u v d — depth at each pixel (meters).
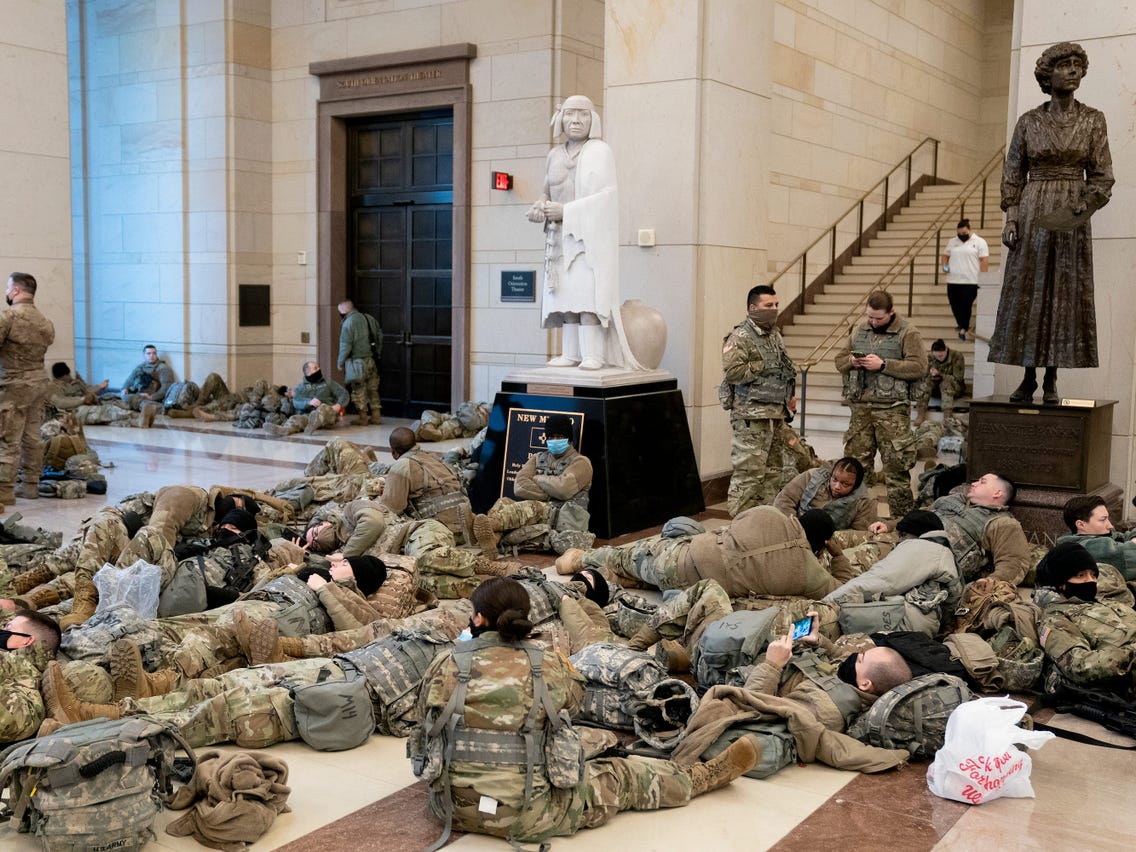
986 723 4.22
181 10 18.44
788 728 4.55
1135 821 4.09
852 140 18.34
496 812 3.72
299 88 18.28
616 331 9.80
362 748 4.73
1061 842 3.91
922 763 4.62
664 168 10.69
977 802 4.20
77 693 4.55
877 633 5.04
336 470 10.04
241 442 14.84
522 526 8.34
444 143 17.17
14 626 4.66
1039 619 5.67
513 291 16.28
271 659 5.06
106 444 14.43
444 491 8.16
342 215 18.23
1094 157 8.24
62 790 3.55
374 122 17.91
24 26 13.13
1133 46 8.91
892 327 9.00
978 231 18.78
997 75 23.66
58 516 9.76
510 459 9.52
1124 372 9.12
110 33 19.38
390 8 17.12
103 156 19.75
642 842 3.88
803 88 16.64
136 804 3.63
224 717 4.57
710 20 10.50
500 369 16.55
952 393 13.79
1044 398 8.61
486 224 16.47
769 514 6.14
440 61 16.52
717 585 5.80
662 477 9.75
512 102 16.05
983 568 6.83
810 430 14.23
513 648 3.83
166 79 18.72
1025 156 8.50
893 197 20.03
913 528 6.38
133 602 5.57
